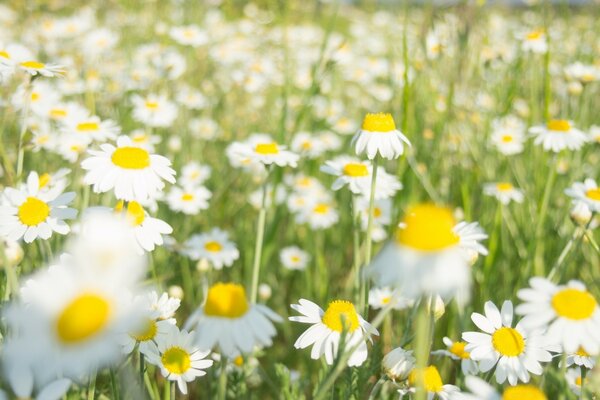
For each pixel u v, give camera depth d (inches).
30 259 22.7
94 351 14.1
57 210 19.7
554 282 22.5
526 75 40.7
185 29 44.4
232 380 20.9
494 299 25.1
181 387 18.5
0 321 17.4
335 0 31.6
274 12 53.2
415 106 35.1
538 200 27.6
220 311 16.9
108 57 48.2
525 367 18.4
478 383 16.6
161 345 18.6
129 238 19.4
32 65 22.5
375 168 20.7
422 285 15.1
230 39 56.2
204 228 32.4
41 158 28.7
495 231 24.9
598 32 42.8
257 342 21.3
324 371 19.5
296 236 37.9
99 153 20.0
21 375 15.0
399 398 18.8
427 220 15.3
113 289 14.3
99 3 54.0
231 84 50.3
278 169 28.8
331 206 34.2
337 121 44.9
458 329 23.2
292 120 43.5
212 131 42.7
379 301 22.8
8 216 19.4
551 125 27.7
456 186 31.6
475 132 34.5
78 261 14.4
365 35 67.0
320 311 19.0
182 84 43.6
